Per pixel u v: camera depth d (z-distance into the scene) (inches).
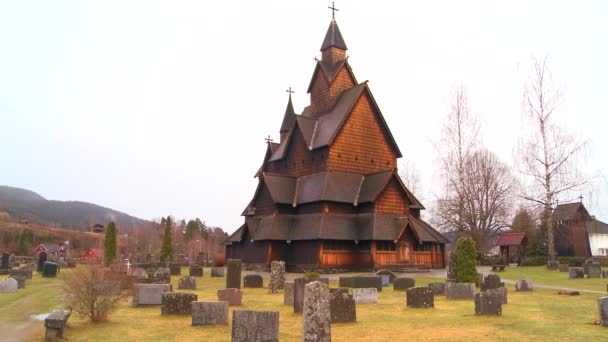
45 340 577.0
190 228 6446.9
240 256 2154.3
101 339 590.9
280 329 660.1
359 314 791.7
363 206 1958.7
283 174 2342.5
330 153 2026.3
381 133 2207.2
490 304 760.3
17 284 1160.2
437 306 891.4
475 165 2871.6
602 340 561.6
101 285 714.8
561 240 2837.1
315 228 1859.0
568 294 1065.5
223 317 686.5
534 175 2076.8
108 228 2409.0
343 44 2394.2
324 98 2305.6
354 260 1905.8
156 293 879.7
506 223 2842.0
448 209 2635.3
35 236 4904.0
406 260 1904.5
